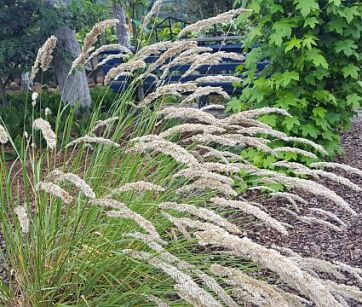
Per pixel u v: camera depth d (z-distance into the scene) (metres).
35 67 2.41
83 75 6.36
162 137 2.08
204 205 2.91
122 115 2.82
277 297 1.46
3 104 6.38
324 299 1.37
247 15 4.49
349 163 5.07
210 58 2.66
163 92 2.52
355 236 3.52
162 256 1.82
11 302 2.26
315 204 4.06
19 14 5.70
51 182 1.75
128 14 7.08
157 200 2.60
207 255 2.60
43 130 1.67
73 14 5.93
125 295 2.23
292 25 4.29
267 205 3.92
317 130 4.55
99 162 2.60
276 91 4.52
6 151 4.99
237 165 2.37
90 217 2.40
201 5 10.98
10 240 2.31
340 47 4.48
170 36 8.09
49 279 2.31
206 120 2.21
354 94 4.80
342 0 4.50
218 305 1.44
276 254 1.39
